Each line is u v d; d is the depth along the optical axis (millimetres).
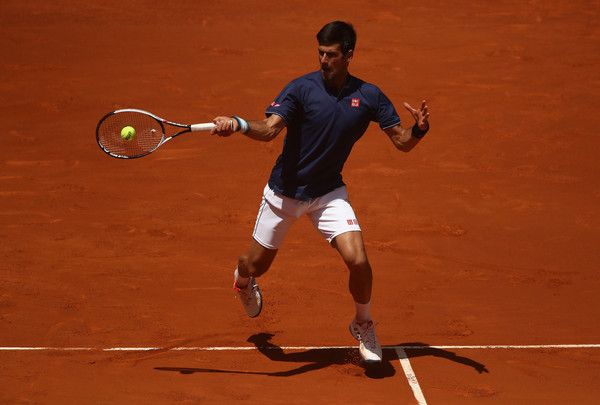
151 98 47562
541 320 21844
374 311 22578
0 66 53094
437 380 18062
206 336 20703
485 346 20109
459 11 68750
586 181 35469
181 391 17344
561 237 29094
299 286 24594
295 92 17391
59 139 41094
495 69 53031
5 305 22453
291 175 17859
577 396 17250
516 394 17344
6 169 36656
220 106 46344
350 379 18156
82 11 68625
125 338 20422
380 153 39406
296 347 20109
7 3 70312
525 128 42719
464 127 42938
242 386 17672
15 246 27562
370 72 52219
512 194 33906
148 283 24531
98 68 53219
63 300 22984
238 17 66938
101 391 17266
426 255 27375
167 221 30656
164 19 66312
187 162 38188
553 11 68562
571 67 53250
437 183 35344
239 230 29875
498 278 25250
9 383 17562
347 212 17969
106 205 32375
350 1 71938
